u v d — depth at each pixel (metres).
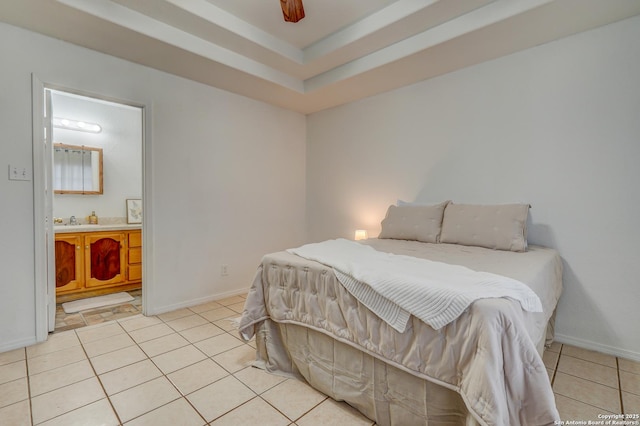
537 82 2.33
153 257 2.75
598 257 2.12
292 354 1.79
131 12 2.10
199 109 3.02
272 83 3.01
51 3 1.83
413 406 1.29
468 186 2.71
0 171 2.04
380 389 1.40
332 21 2.43
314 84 3.18
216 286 3.21
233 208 3.34
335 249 2.01
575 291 2.21
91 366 1.91
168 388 1.69
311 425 1.42
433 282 1.25
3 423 1.41
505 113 2.49
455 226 2.43
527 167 2.40
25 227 2.15
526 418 1.03
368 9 2.28
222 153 3.22
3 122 2.04
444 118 2.83
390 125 3.23
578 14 1.93
